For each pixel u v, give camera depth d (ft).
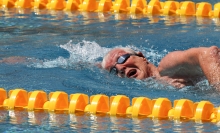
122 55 44.34
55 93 36.73
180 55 40.04
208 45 52.80
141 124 32.50
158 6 68.64
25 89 40.98
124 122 33.06
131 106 35.32
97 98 35.68
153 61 49.26
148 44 54.24
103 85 41.78
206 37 55.47
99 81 43.04
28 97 37.83
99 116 34.53
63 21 64.90
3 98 37.81
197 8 66.23
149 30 59.52
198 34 56.80
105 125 32.58
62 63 48.78
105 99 35.78
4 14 68.49
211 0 74.18
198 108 33.09
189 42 54.13
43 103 36.94
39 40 56.65
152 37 56.49
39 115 35.12
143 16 66.54
